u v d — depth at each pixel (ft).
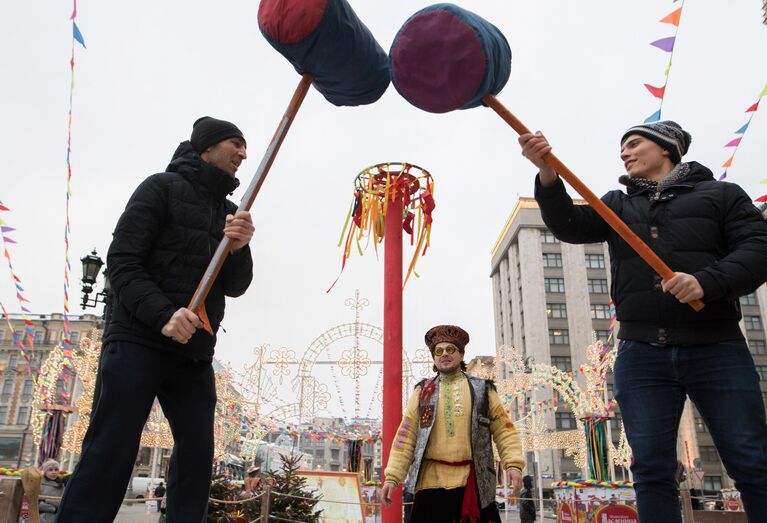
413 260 19.81
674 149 7.37
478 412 9.12
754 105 15.52
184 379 6.45
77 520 5.29
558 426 133.08
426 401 9.48
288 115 6.30
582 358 161.79
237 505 22.00
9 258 27.40
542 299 168.25
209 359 6.57
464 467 8.86
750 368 6.15
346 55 6.25
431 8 6.03
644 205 7.08
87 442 5.63
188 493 6.26
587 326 164.96
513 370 55.67
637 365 6.53
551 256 174.09
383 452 17.79
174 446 6.43
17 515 6.70
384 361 18.67
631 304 6.70
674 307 6.40
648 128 7.48
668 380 6.40
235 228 5.86
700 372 6.22
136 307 5.75
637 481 6.26
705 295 5.78
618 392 6.76
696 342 6.26
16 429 142.82
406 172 20.29
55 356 40.55
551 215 7.20
